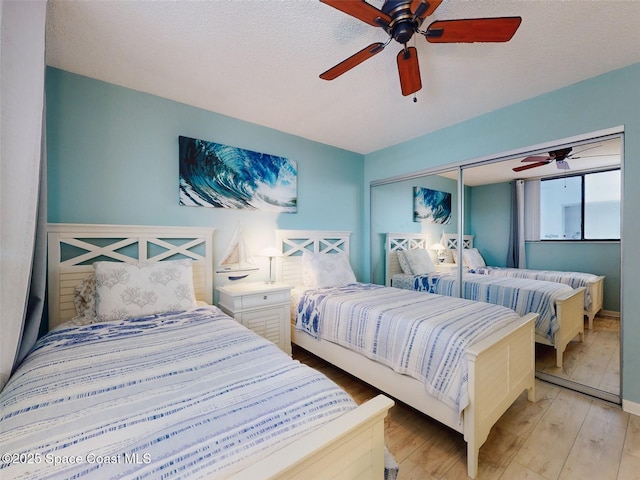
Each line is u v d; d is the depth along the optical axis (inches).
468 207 119.8
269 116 108.4
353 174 153.1
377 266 154.4
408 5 46.1
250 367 45.2
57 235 76.5
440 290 127.0
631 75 76.8
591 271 89.9
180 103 97.1
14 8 47.4
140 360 47.5
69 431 30.1
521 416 75.1
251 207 113.4
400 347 70.9
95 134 83.0
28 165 48.9
